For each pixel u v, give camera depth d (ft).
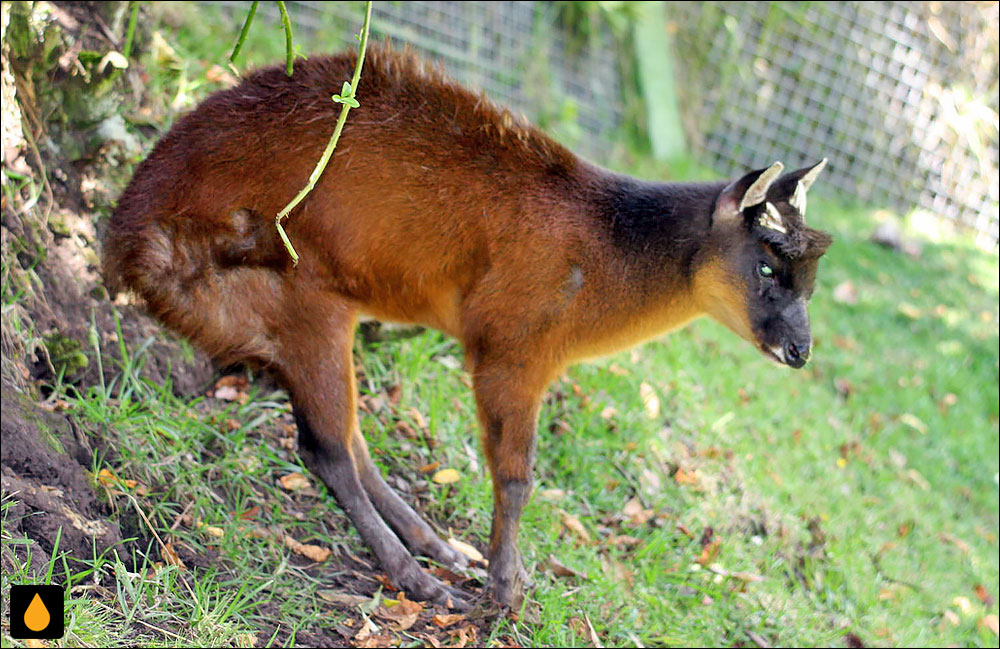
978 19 31.30
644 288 13.60
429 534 13.97
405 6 25.68
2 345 12.46
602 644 13.96
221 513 12.90
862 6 30.81
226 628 10.94
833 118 31.19
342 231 12.66
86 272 14.34
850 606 17.24
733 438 19.80
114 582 10.98
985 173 31.65
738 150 30.63
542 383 13.42
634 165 27.76
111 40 16.51
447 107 13.07
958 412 23.53
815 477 19.98
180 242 12.35
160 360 14.53
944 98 31.27
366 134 12.67
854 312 25.77
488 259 13.05
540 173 13.26
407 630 12.53
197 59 19.49
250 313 12.62
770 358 13.83
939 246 30.12
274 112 12.57
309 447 13.02
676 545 16.92
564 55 29.17
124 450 12.76
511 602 13.30
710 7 30.58
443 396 16.93
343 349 12.97
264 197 12.40
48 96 14.52
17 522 10.67
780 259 13.47
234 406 14.99
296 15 23.29
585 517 16.47
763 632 15.93
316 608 12.19
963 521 20.80
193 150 12.44
